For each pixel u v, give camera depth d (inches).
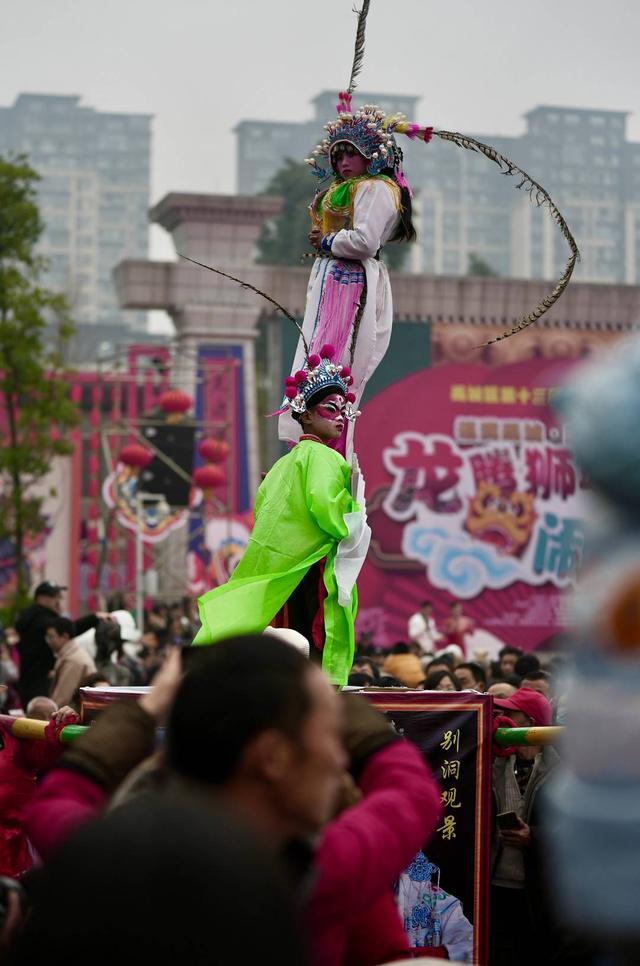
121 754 177.5
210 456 1315.2
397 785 171.5
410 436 1553.9
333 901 151.5
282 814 144.4
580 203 7160.4
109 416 1774.1
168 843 98.7
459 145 357.4
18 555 1196.5
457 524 1544.0
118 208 7869.1
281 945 96.7
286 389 349.1
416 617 1177.4
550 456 1566.2
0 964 103.8
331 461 333.1
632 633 127.0
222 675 145.6
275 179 3169.3
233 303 1609.3
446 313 1594.5
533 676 473.1
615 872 126.2
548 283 1603.1
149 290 1605.6
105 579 1521.9
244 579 329.1
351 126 369.4
